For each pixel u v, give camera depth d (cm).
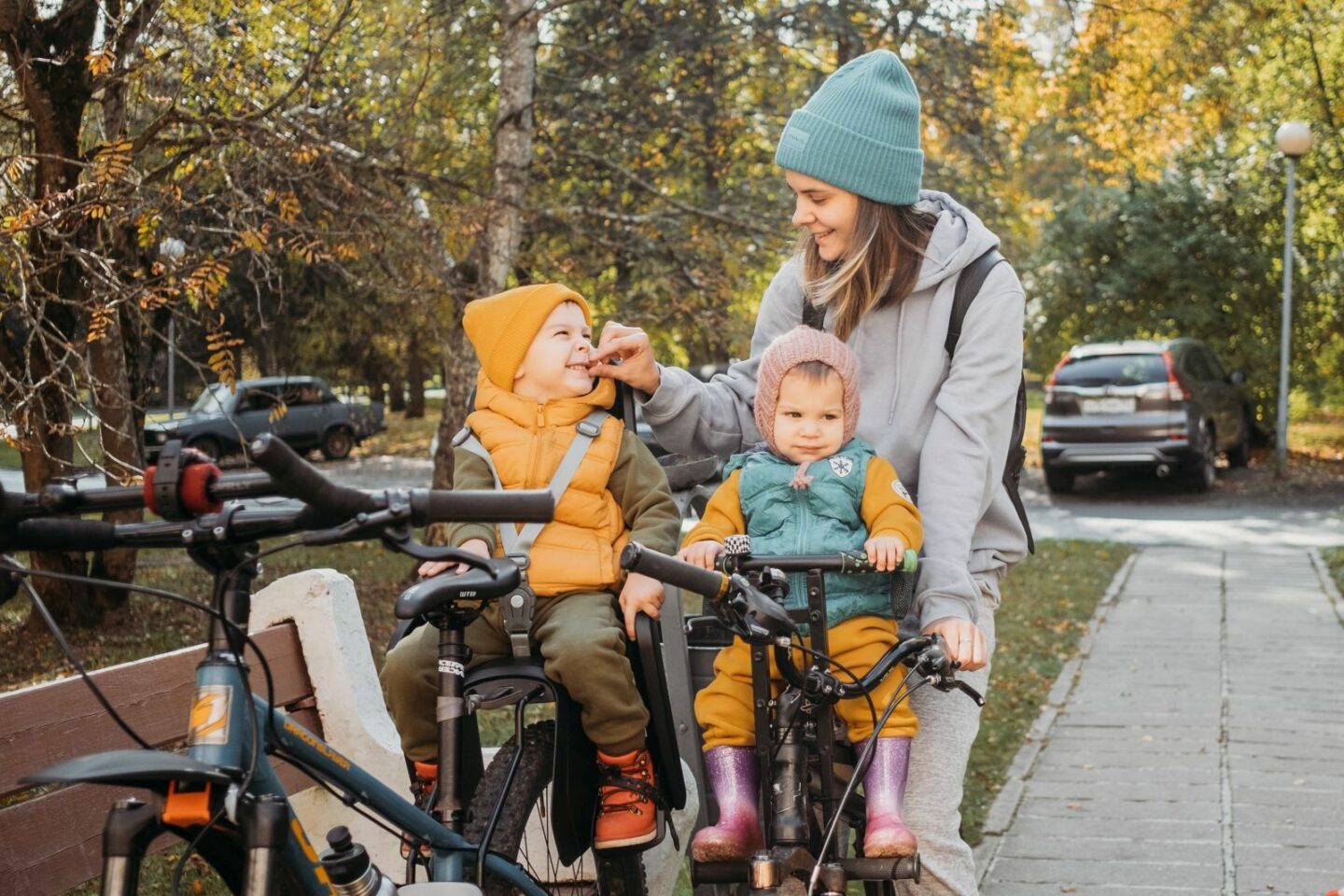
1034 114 1628
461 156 1009
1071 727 694
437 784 246
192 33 667
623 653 271
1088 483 1967
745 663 270
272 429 2312
